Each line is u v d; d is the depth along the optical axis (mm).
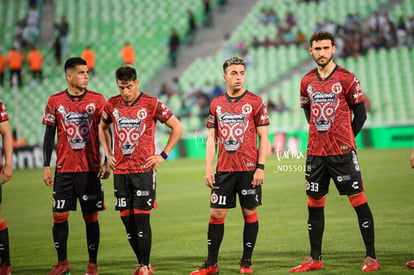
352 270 18016
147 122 18625
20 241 26688
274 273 18250
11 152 19297
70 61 19141
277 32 97750
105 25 104750
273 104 82438
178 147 74312
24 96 90188
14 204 39781
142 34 103438
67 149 19188
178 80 94938
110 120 19094
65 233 19469
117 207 18812
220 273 18609
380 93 86125
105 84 93312
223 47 98250
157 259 21328
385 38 91562
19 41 97875
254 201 18484
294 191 39344
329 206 31734
